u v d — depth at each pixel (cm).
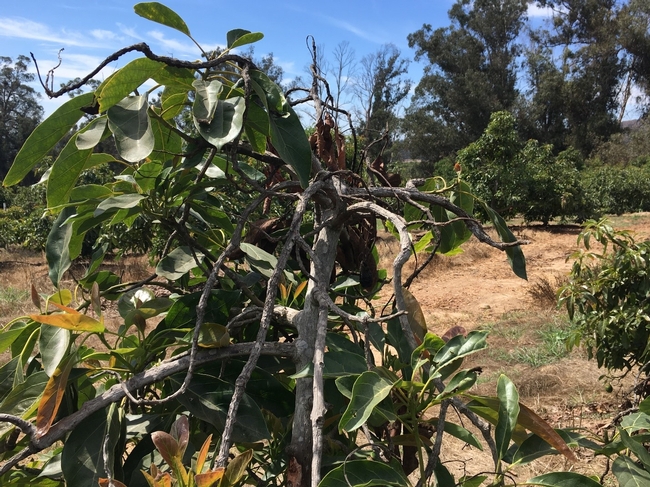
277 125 114
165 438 81
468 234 165
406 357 118
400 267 94
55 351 107
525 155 1928
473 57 4378
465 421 396
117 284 153
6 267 1402
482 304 893
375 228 149
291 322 126
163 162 135
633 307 329
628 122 5644
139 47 95
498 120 1852
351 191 132
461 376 92
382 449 99
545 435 94
